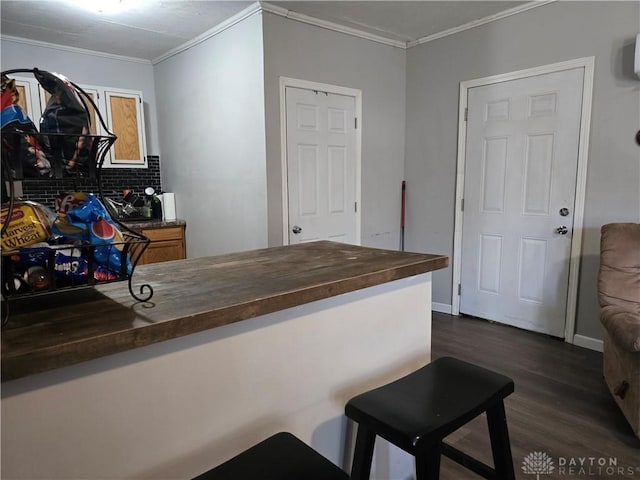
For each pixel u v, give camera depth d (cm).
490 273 356
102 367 84
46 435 79
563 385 251
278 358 116
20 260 78
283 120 309
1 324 79
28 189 338
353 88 351
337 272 127
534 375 264
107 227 86
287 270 130
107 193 409
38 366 70
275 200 311
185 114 384
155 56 405
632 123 272
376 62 366
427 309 163
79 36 348
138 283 113
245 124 315
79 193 89
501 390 116
